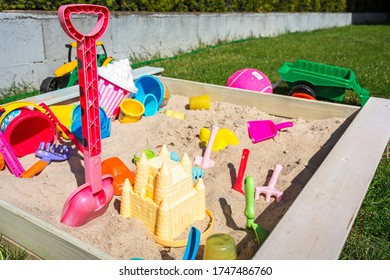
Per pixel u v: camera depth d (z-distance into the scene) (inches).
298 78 144.9
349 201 65.1
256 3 404.5
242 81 142.9
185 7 300.0
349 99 159.6
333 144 105.1
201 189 74.3
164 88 135.8
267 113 132.2
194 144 108.0
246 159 87.1
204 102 132.3
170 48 273.0
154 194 70.2
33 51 173.6
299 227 57.9
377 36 436.1
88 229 70.7
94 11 63.5
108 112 121.9
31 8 180.9
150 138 112.7
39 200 78.2
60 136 107.7
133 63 222.7
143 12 245.6
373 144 88.4
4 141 89.5
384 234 80.5
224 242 60.7
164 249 68.7
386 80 197.2
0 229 72.6
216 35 331.3
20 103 98.0
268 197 82.6
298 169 94.0
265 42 353.1
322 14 539.5
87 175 71.7
